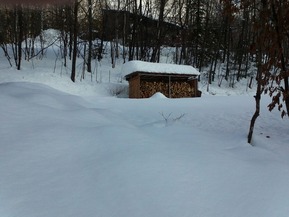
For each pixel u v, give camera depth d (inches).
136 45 1174.3
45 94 337.4
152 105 425.1
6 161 146.4
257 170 151.5
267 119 331.0
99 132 191.6
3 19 1054.4
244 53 1285.7
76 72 976.9
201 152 169.2
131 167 138.5
